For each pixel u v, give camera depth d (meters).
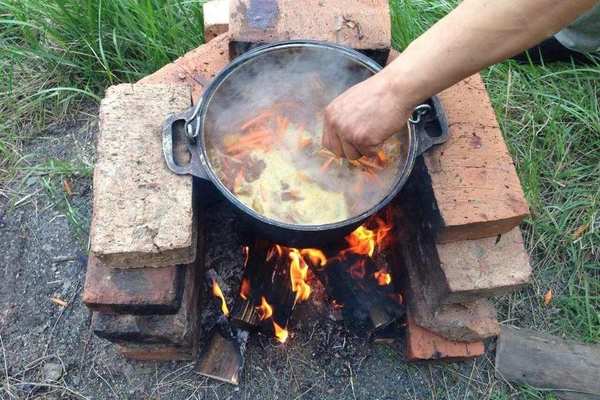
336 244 1.52
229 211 1.67
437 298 1.35
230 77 1.23
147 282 1.19
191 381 1.53
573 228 1.79
